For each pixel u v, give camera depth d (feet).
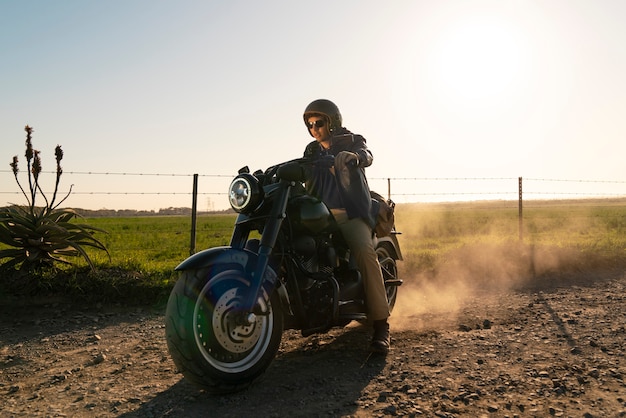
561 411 8.78
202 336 9.69
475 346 12.80
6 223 19.49
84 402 9.93
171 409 9.41
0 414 9.39
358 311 12.60
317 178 12.79
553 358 11.73
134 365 12.27
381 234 13.61
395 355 12.25
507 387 9.97
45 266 20.11
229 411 9.23
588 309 16.84
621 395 9.45
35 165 20.31
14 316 17.11
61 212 21.16
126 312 17.76
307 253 11.33
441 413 8.80
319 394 9.93
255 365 10.27
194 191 24.68
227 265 10.11
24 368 12.32
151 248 45.11
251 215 10.85
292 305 11.18
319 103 12.60
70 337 14.96
